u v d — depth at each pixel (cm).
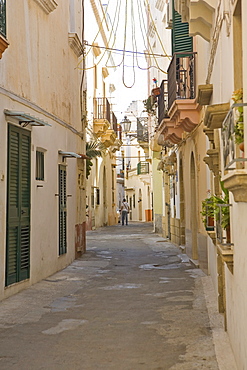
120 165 6600
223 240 616
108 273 1293
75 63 1589
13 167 992
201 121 1202
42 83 1196
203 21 870
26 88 1074
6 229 949
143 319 780
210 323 732
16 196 1007
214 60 818
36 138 1135
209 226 907
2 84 930
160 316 797
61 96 1384
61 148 1367
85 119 1738
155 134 2328
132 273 1291
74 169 1541
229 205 555
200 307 848
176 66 1295
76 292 1027
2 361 578
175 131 1544
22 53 1052
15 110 1000
